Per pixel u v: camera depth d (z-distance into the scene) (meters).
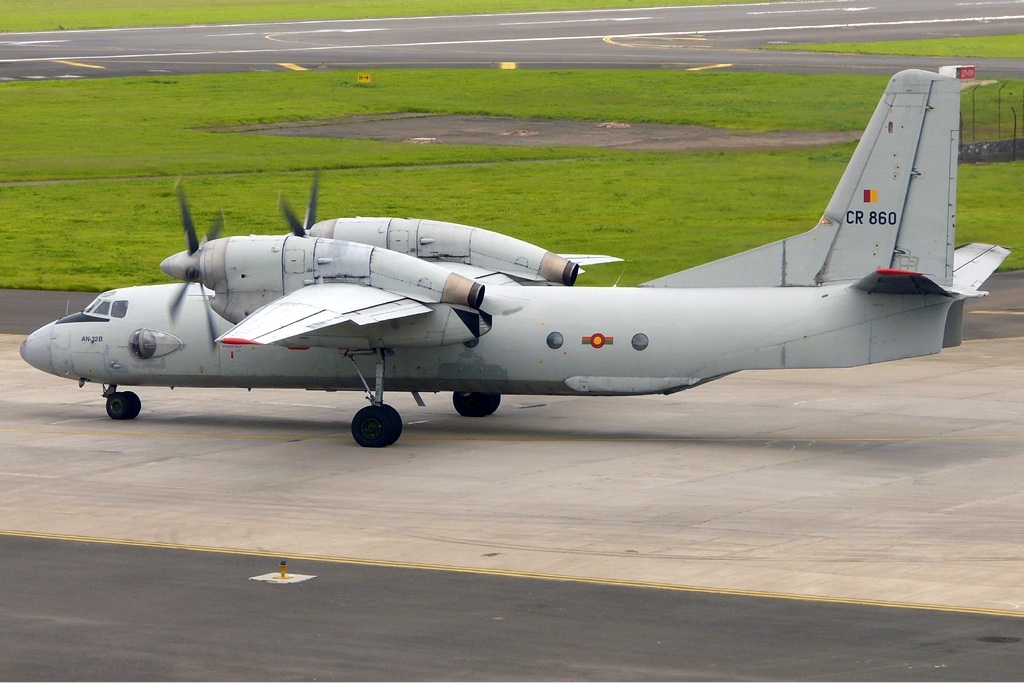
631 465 82.44
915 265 83.38
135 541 65.50
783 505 71.44
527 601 54.88
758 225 189.75
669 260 170.38
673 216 197.38
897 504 71.38
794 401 105.00
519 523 68.25
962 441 88.44
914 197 82.75
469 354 89.81
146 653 48.97
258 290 88.38
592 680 45.66
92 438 93.12
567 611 53.44
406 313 82.75
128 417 100.25
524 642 49.72
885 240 83.69
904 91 81.94
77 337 99.06
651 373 86.62
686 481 77.75
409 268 86.31
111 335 98.06
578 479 78.50
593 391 88.38
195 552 63.31
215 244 89.06
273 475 80.69
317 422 99.19
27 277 168.38
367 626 51.81
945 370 117.50
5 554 63.12
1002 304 150.75
